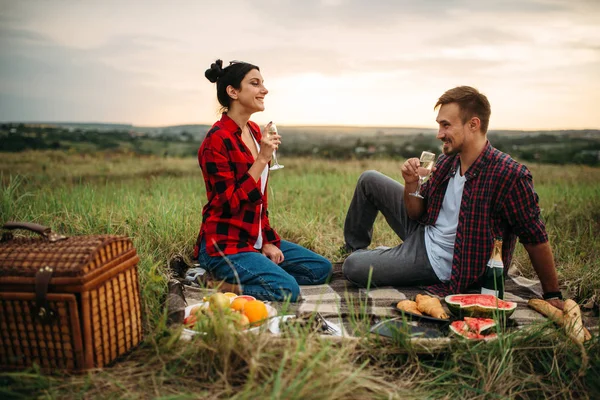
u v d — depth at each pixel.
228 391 2.61
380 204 4.89
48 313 2.69
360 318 3.67
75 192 6.85
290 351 2.77
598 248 5.21
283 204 7.31
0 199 5.46
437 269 4.21
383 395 2.67
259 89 4.23
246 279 4.14
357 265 4.32
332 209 7.19
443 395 2.83
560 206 7.09
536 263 3.87
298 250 4.65
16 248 2.88
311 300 4.09
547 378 3.02
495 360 2.98
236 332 2.84
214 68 4.25
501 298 3.90
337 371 2.64
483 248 3.93
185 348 2.93
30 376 2.68
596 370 3.01
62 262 2.71
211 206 4.36
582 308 3.95
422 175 3.94
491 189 3.87
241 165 4.25
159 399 2.51
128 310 3.06
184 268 4.79
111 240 2.92
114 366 2.89
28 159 17.16
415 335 3.21
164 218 5.33
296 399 2.46
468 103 3.84
